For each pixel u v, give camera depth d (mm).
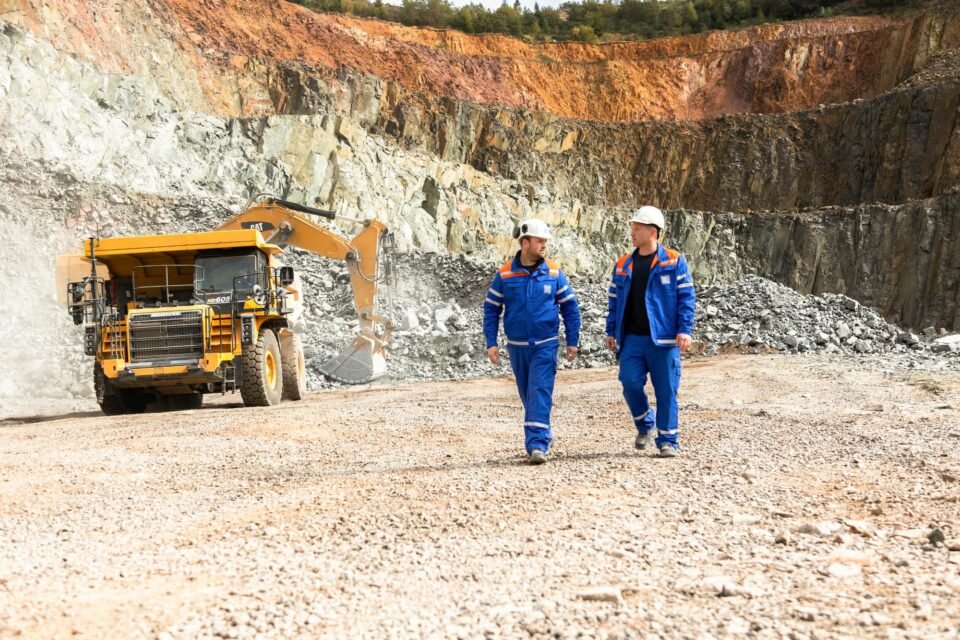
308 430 10219
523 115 75250
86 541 4898
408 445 8828
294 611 3484
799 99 84438
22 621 3369
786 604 3334
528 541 4602
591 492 5832
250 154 50719
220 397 18938
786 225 71312
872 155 74375
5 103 40031
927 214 66750
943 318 64188
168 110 49094
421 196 59156
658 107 85688
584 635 3059
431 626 3264
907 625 2996
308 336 24594
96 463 7914
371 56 74812
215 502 6020
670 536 4621
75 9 51188
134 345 14688
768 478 6219
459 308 30750
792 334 21469
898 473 6250
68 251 34875
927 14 79938
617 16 115000
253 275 15266
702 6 111062
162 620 3381
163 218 39312
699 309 24000
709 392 13445
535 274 7242
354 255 19328
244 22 68938
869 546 4266
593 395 14102
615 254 68938
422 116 69750
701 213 72875
